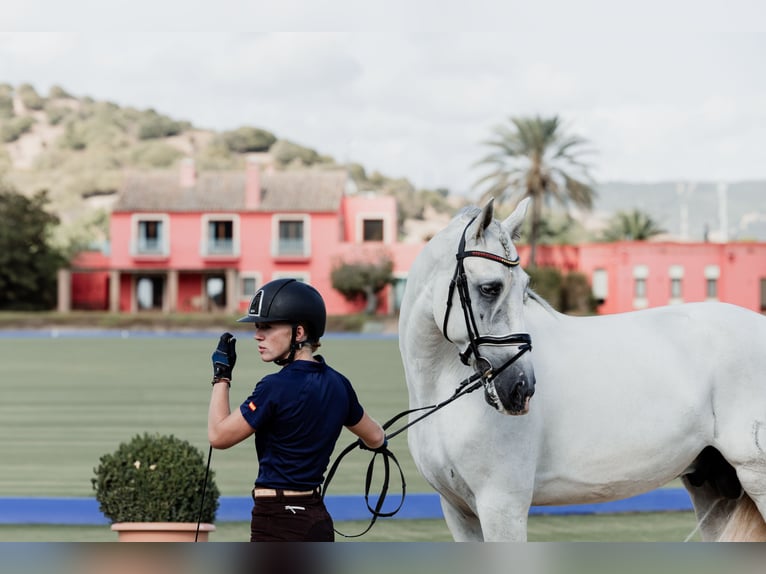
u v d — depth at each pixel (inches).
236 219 2802.7
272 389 152.8
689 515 351.3
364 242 2883.9
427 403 193.0
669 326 202.1
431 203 6914.4
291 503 152.4
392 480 425.1
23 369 1094.4
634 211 3853.3
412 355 193.2
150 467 261.7
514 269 173.6
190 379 962.7
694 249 2746.1
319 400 154.3
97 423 621.9
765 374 197.0
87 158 7317.9
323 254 2787.9
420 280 189.0
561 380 190.9
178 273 2849.4
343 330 2399.1
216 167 7460.6
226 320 2395.4
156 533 257.1
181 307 2844.5
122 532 258.8
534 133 2817.4
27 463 462.9
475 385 178.1
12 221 2728.8
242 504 344.8
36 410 695.7
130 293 2824.8
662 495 362.6
